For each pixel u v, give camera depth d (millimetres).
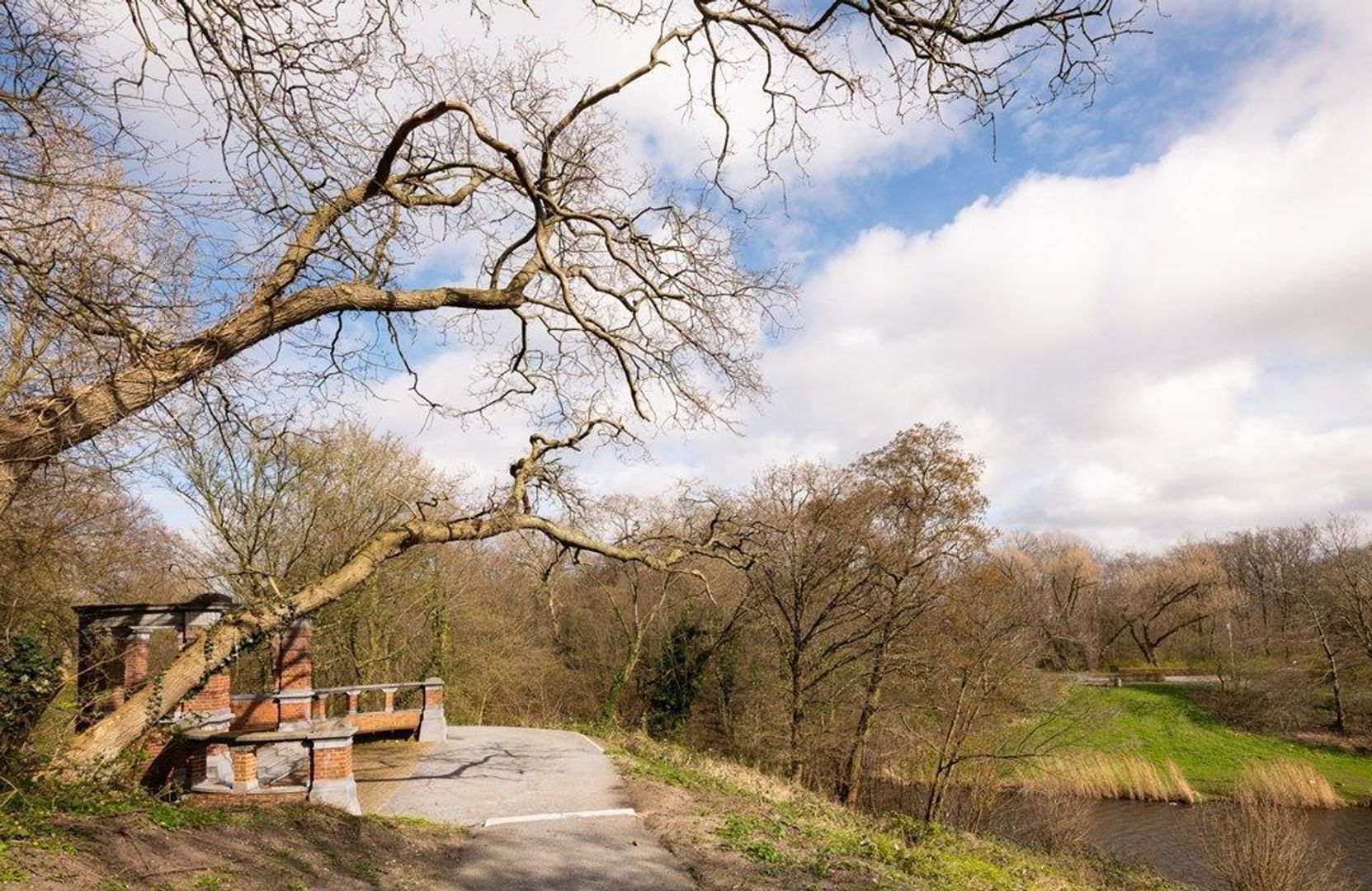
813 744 24266
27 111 6508
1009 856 17266
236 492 20422
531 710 32750
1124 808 30844
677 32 9719
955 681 22859
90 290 6887
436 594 26062
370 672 25844
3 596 12039
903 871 10352
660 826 10648
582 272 11562
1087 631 55219
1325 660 45031
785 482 24609
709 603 28969
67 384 8078
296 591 10500
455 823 10875
